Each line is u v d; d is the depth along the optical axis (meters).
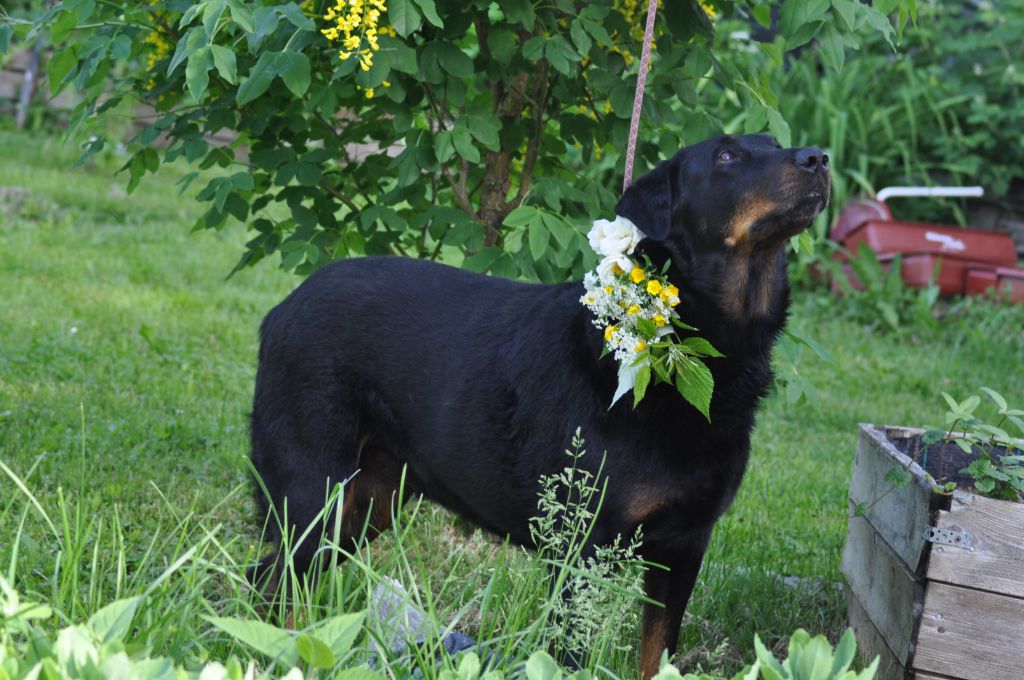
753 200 3.09
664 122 4.02
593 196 4.14
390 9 3.39
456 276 3.63
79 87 3.84
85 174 12.11
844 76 11.84
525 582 2.93
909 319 9.88
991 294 9.80
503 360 3.33
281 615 2.71
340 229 4.42
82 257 9.12
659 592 3.32
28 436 5.19
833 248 10.55
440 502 3.58
